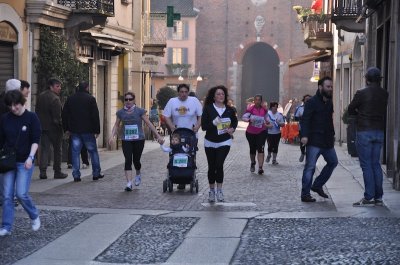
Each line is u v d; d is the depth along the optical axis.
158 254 10.57
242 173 22.41
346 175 20.47
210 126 15.35
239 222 12.97
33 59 23.95
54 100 19.75
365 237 11.45
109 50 32.38
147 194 16.89
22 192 11.72
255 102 22.19
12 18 22.38
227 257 10.34
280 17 89.38
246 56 95.56
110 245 11.17
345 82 37.84
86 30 28.30
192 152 17.05
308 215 13.60
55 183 18.94
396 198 15.41
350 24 30.06
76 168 19.48
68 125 19.56
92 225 12.71
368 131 14.45
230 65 90.56
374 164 14.59
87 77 26.62
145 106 42.78
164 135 47.56
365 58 27.95
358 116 14.59
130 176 17.62
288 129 40.25
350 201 15.41
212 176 15.55
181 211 14.25
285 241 11.33
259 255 10.42
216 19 90.44
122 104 36.09
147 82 42.91
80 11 26.06
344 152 30.36
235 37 90.25
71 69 24.84
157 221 13.13
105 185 18.62
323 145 15.47
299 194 16.95
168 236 11.82
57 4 24.47
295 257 10.25
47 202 15.35
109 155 29.11
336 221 12.91
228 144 15.41
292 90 89.44
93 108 19.56
